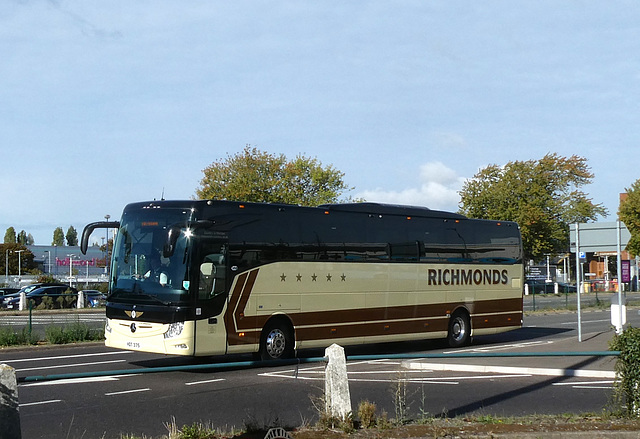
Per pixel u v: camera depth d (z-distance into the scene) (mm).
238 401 12586
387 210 21703
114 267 17641
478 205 67062
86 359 19844
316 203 65688
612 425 9594
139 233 17438
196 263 16703
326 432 9180
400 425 9656
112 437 9539
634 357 10172
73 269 134500
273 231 18453
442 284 23141
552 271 103875
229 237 17438
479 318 24406
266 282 18109
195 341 16469
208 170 63750
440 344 24641
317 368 17719
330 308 19656
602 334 25469
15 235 198000
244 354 21594
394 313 21484
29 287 53375
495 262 25141
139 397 13016
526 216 64312
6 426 7074
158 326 16562
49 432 9852
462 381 15102
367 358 9922
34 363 18734
